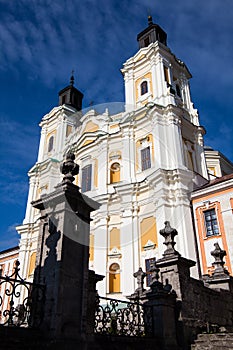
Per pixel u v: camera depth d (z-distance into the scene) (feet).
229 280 38.22
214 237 57.93
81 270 19.98
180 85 88.89
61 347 16.97
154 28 93.61
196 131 79.97
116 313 24.29
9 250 95.04
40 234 21.13
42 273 19.67
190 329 27.78
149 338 24.64
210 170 104.32
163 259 30.55
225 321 34.14
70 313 18.37
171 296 28.04
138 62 88.07
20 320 18.51
